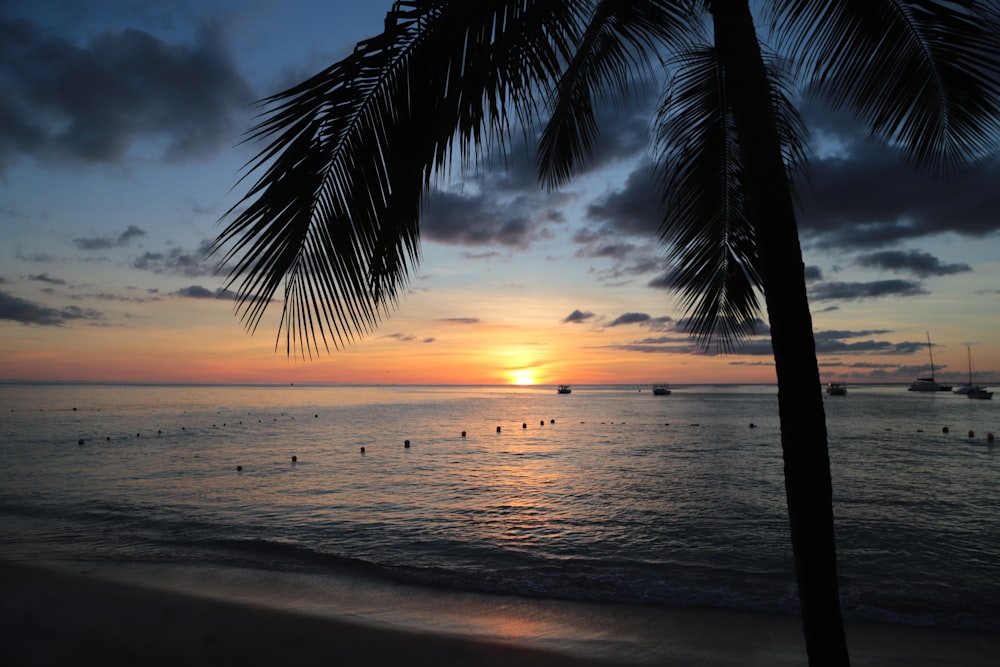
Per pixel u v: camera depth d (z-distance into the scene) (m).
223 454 30.34
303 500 18.00
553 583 9.84
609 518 15.36
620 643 7.14
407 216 2.59
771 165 2.67
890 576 10.42
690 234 4.66
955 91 3.84
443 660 6.50
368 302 2.57
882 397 117.62
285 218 2.39
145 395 136.88
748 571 10.62
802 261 2.67
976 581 10.09
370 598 8.85
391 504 17.39
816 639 2.56
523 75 2.81
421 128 2.52
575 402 106.62
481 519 15.30
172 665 6.15
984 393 106.88
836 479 21.78
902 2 3.63
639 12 4.14
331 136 2.47
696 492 19.33
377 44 2.39
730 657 6.78
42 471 24.00
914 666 6.71
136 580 9.32
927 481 21.31
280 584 9.47
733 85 2.78
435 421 57.66
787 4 3.93
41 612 7.66
